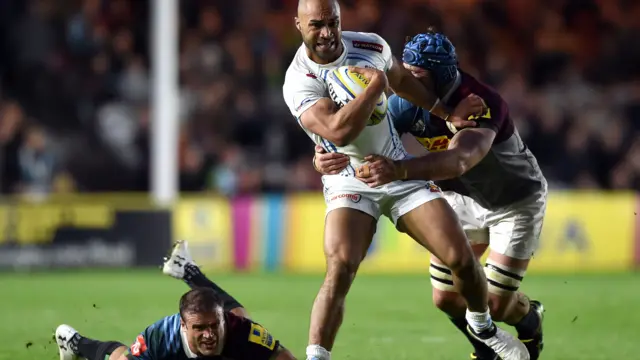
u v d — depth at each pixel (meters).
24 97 54.22
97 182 52.56
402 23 57.56
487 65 57.41
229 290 36.47
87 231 43.84
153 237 43.94
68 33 55.38
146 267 43.94
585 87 54.75
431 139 19.33
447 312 20.11
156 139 46.41
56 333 19.48
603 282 39.06
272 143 52.69
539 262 43.78
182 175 50.66
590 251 44.12
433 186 17.58
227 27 59.09
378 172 16.44
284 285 38.25
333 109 16.56
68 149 52.47
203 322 15.88
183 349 16.34
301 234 44.28
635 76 58.03
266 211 44.25
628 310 30.56
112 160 52.88
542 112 53.25
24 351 22.75
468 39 58.31
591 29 61.22
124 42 56.25
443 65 18.16
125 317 29.02
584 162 51.75
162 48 46.44
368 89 16.19
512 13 61.16
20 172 50.25
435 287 19.91
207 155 51.00
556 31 61.16
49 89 54.22
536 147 52.38
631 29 59.25
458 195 20.27
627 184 51.38
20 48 54.72
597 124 53.38
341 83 16.59
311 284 38.59
